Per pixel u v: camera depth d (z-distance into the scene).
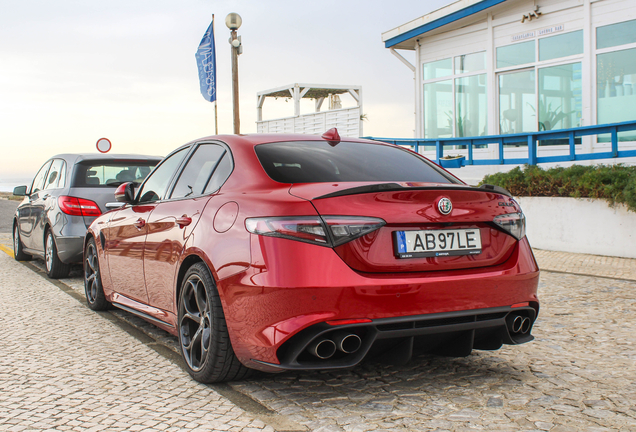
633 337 4.34
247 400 3.12
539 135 10.79
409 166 3.79
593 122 12.23
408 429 2.71
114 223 4.96
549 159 10.78
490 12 14.21
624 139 11.73
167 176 4.39
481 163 12.08
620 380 3.39
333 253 2.82
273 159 3.49
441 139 12.76
